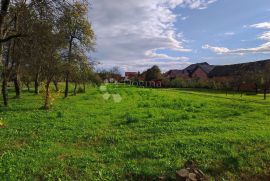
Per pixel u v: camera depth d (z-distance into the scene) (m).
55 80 49.75
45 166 10.95
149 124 19.06
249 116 23.27
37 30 21.55
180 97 45.44
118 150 13.21
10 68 31.52
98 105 31.75
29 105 31.70
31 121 20.30
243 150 13.18
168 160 11.77
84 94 53.50
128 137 15.53
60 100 38.53
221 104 33.97
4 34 20.84
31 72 42.69
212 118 22.02
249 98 47.44
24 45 25.12
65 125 18.62
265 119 21.73
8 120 20.66
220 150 13.02
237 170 11.38
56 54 32.03
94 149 13.50
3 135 15.60
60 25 21.89
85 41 43.19
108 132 16.73
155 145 13.78
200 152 12.79
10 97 43.34
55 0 20.14
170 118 21.38
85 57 44.81
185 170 10.19
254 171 11.39
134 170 10.77
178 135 15.79
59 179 9.88
